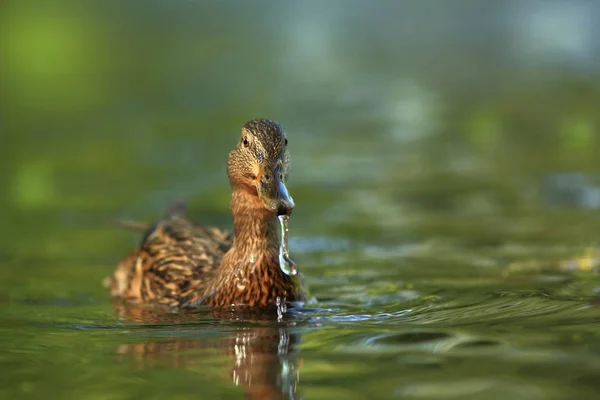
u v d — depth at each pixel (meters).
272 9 44.47
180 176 17.56
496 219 13.74
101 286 11.33
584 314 8.72
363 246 12.58
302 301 10.09
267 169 9.71
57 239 13.52
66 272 11.92
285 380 7.08
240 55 33.66
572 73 28.33
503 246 12.22
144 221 14.27
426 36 37.09
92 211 15.10
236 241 10.24
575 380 6.77
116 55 33.38
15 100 26.27
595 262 11.17
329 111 24.20
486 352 7.56
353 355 7.68
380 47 35.09
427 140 20.45
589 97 24.58
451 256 11.84
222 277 10.26
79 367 7.59
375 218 14.08
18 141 21.41
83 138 21.48
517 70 29.42
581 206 14.31
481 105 24.20
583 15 39.47
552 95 25.12
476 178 16.64
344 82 28.45
